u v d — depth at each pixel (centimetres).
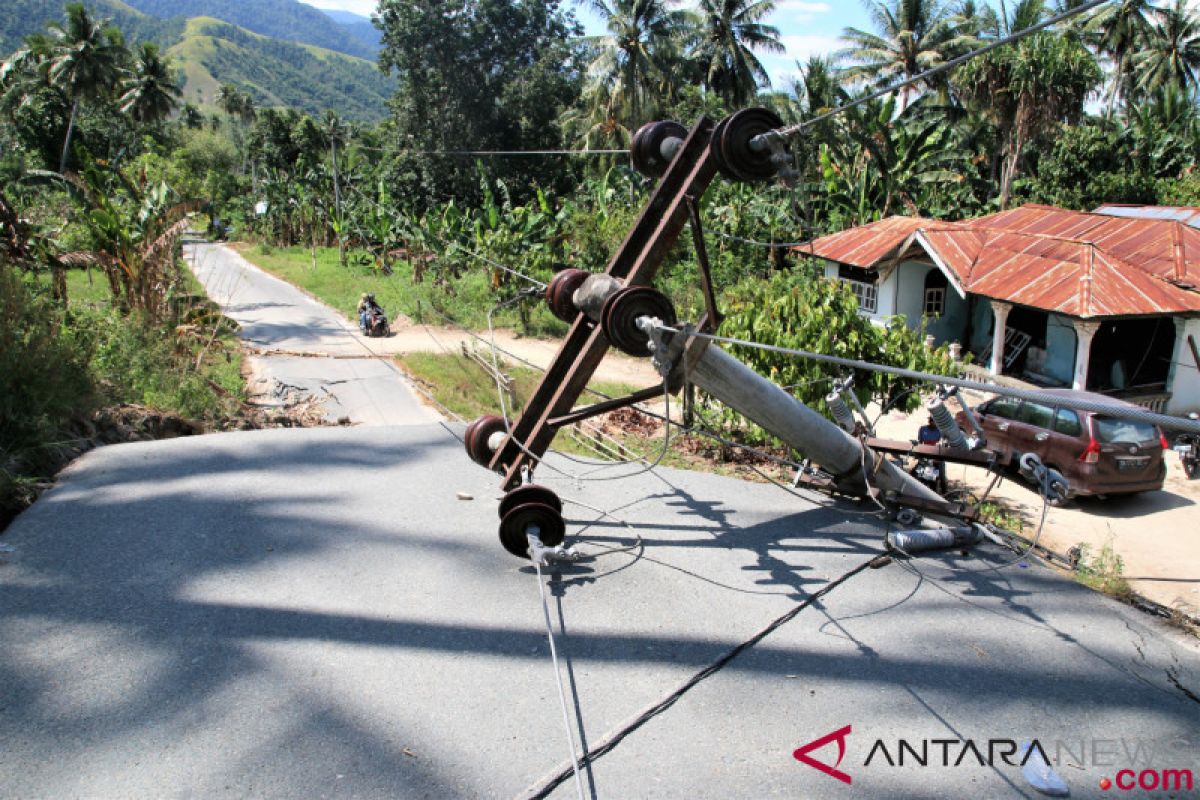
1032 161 3762
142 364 1347
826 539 797
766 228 2788
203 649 579
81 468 909
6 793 443
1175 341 1820
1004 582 723
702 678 566
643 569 721
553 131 4588
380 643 595
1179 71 4662
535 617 637
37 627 597
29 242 1695
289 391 1560
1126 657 608
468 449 782
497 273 2627
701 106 4034
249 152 6706
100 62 5316
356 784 459
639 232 671
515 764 479
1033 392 348
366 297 2355
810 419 799
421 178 4547
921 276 2297
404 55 4366
